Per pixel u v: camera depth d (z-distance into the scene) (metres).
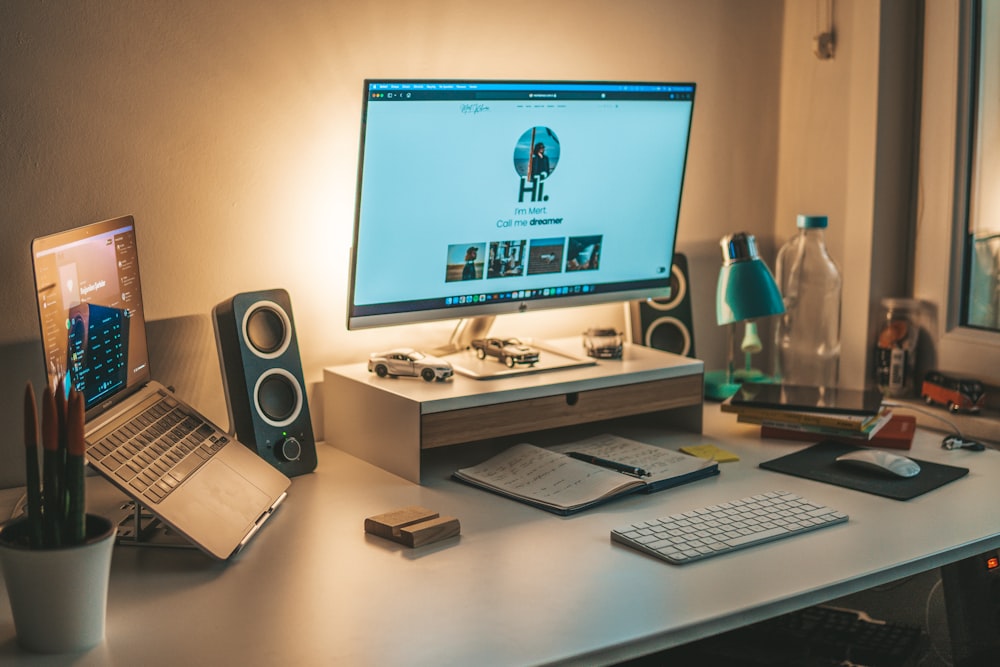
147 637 0.99
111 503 1.37
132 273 1.37
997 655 1.38
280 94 1.59
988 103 1.85
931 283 1.97
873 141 1.95
